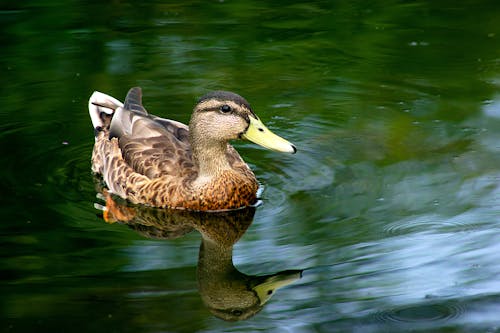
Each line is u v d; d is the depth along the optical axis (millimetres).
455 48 17891
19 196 12656
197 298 9898
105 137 14133
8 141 14516
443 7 20250
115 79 16703
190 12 20219
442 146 13930
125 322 9359
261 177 13328
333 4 20703
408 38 18500
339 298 9875
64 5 20469
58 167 13781
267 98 16000
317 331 9227
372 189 12625
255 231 11609
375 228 11453
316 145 14250
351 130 14742
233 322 9445
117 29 19094
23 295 9859
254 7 20547
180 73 17031
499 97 15656
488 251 10750
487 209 11828
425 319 9367
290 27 19250
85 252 11023
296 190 12773
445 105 15469
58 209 12312
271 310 9680
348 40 18500
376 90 16234
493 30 18719
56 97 16047
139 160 13195
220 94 12492
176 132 13922
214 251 11203
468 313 9477
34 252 10945
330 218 11812
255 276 10414
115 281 10250
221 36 18781
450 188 12477
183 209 12727
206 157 12602
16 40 18391
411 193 12406
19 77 16750
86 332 9156
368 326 9297
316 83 16609
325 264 10625
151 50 18047
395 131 14602
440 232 11250
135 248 11227
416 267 10453
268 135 12430
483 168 13055
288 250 11008
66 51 17922
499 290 9914
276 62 17531
